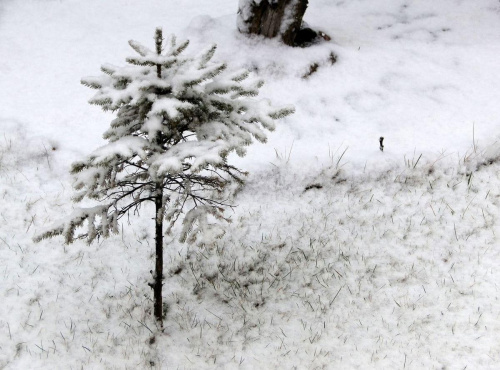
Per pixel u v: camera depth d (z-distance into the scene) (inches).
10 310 243.8
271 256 278.8
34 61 369.4
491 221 293.1
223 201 296.7
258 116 185.0
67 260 267.3
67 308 249.0
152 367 233.0
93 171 178.2
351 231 289.9
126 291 258.8
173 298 258.8
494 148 322.3
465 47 402.0
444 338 244.8
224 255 277.0
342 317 254.7
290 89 351.6
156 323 245.0
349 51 384.8
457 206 300.2
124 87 175.3
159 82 167.8
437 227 291.3
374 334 247.6
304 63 362.3
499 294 260.8
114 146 166.6
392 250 282.0
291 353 241.0
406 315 254.4
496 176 313.9
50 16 412.8
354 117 341.7
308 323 252.7
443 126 336.8
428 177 311.4
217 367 235.3
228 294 263.3
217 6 444.5
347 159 314.8
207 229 193.0
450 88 364.5
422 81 369.4
